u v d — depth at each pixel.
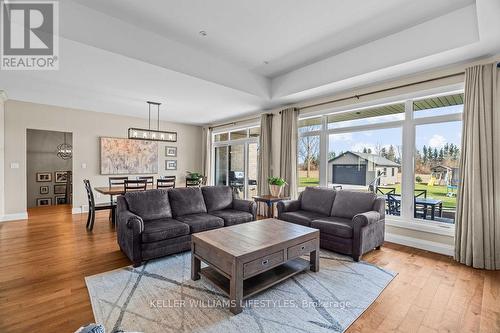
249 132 6.66
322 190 4.14
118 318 1.87
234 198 4.49
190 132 7.94
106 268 2.77
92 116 6.08
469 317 1.95
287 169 5.16
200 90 4.29
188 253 3.27
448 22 2.81
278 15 2.84
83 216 5.46
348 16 2.87
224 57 3.95
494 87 2.88
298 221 3.72
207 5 2.66
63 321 1.83
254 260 2.09
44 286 2.35
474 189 2.92
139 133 4.86
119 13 2.82
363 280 2.54
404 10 2.76
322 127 4.93
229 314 1.95
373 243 3.28
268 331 1.76
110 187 5.14
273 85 4.84
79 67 3.31
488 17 2.27
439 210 3.58
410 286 2.44
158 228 2.98
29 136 7.41
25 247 3.43
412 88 3.64
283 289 2.35
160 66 3.29
